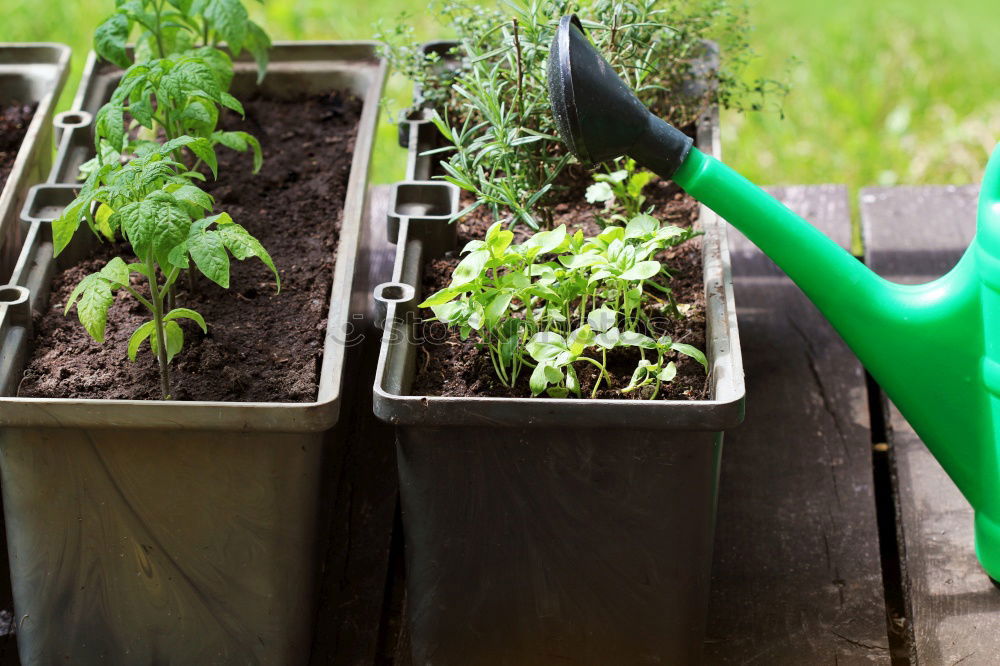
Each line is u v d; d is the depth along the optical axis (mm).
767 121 3363
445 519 1479
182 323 1767
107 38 2008
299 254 1967
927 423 1661
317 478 1542
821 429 2021
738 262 2379
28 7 3764
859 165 3178
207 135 1866
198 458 1460
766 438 2006
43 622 1585
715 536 1836
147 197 1436
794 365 2146
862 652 1668
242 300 1836
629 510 1447
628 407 1359
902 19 3994
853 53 3732
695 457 1406
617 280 1598
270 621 1570
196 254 1418
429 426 1404
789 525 1857
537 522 1468
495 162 1783
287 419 1408
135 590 1556
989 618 1693
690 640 1547
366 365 2156
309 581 1587
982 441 1631
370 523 1913
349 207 1940
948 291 1568
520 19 1825
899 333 1598
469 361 1640
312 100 2424
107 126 1676
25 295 1667
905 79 3588
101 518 1503
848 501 1895
